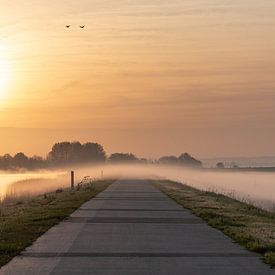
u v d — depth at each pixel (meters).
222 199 48.22
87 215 29.83
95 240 19.62
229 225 24.58
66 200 42.38
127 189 63.31
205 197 49.59
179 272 13.91
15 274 13.60
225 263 15.18
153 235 21.20
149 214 30.66
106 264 14.95
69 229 23.09
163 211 32.75
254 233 21.31
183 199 45.03
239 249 17.66
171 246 18.27
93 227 23.91
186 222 26.25
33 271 13.96
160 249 17.61
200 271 14.06
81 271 13.96
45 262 15.21
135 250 17.38
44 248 17.70
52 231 22.34
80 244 18.61
